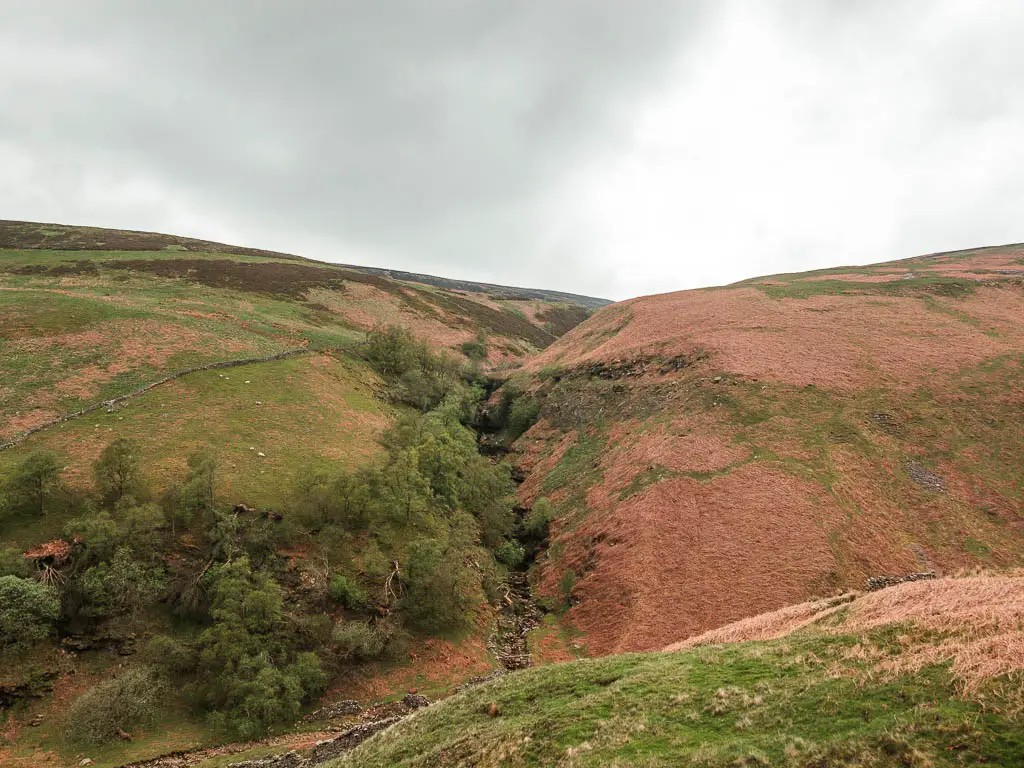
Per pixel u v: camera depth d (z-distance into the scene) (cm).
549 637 4250
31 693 2600
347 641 3278
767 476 5169
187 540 3512
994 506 4859
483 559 5044
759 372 6812
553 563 5266
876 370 6725
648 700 1709
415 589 3759
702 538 4666
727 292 10750
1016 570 2464
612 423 7250
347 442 5625
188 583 3266
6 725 2458
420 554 3866
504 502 6053
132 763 2409
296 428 5625
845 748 1166
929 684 1338
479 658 3747
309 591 3541
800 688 1518
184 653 2936
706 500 5031
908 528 4703
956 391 6197
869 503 4906
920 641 1638
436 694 3234
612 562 4778
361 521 4225
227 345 7394
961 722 1134
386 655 3447
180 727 2692
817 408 6106
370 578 3819
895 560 4391
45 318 6750
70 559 3116
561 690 2027
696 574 4369
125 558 3114
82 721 2503
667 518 4934
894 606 2080
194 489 3634
